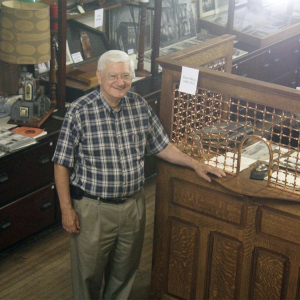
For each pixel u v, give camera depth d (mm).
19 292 3588
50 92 4211
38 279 3721
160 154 3027
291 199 2695
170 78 2982
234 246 2971
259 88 2697
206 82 2875
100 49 4914
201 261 3129
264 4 6461
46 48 3836
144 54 5277
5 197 3686
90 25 4957
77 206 2926
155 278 3363
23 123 3926
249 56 5520
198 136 3037
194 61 3186
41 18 3721
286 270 2846
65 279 3734
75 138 2805
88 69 4672
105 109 2811
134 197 2994
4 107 4141
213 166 2941
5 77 4344
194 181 3010
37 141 3750
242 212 2879
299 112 2623
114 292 3248
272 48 5840
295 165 2795
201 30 5969
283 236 2799
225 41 3373
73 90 4340
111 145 2832
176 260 3229
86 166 2854
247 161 3049
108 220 2936
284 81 6320
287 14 6375
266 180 2871
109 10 4906
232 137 3162
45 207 4012
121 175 2857
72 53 4668
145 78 4883
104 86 2730
